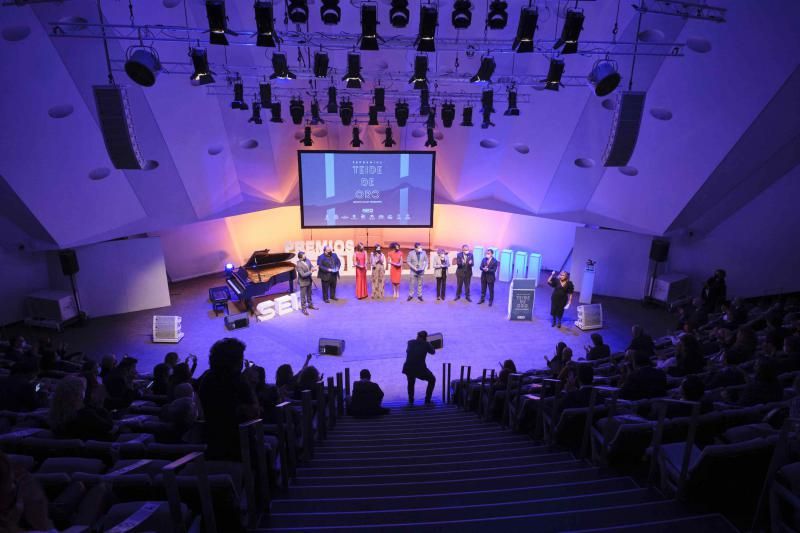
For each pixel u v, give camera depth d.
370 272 20.47
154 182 15.88
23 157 12.28
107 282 16.61
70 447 4.70
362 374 10.36
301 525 4.36
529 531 4.06
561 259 20.95
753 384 5.84
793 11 9.75
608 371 9.60
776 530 3.64
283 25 13.28
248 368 7.23
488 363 14.18
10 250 15.31
